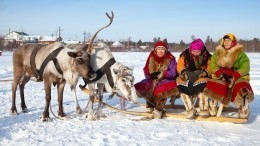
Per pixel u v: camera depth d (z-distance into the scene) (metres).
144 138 5.84
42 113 7.55
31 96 10.69
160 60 7.51
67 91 11.96
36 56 7.54
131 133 6.16
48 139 5.78
